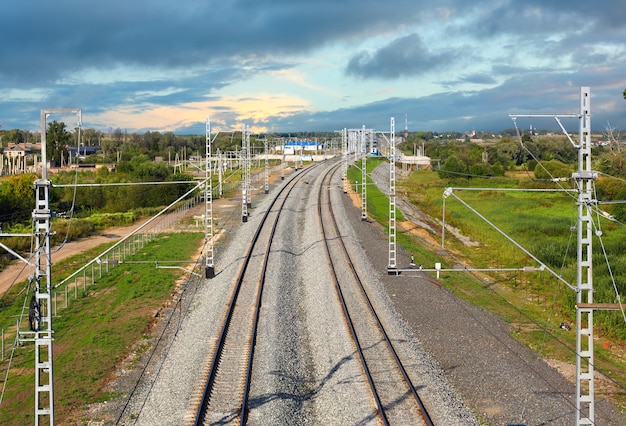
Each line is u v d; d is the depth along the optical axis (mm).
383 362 25859
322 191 91375
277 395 22344
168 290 38438
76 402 22328
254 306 33719
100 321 32375
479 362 26438
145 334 30016
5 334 31406
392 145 40812
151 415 20891
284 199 81938
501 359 26891
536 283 43875
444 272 44625
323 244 50781
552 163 101562
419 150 165000
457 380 24562
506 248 55844
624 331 32188
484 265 49906
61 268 47094
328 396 22688
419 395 22531
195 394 22250
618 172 82750
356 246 51125
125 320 32250
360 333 29484
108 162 151000
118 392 23094
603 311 34875
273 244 51094
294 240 54469
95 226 67750
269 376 23984
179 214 72625
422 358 26438
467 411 21594
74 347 28609
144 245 54906
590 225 19172
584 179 18984
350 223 62938
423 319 32312
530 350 28562
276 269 42625
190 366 24969
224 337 28594
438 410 21312
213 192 92938
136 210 79875
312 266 43719
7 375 25281
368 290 37312
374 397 22141
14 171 129250
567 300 37594
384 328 30312
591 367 19000
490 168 119000
